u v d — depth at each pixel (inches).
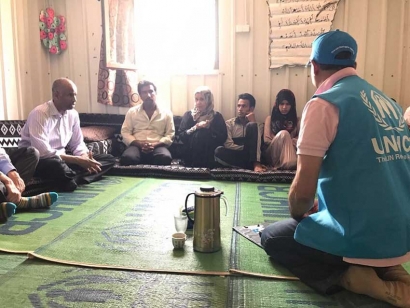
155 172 151.2
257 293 62.8
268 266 71.8
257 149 156.2
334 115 57.5
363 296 62.0
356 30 175.0
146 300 60.3
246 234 87.4
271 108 186.9
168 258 75.4
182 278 67.7
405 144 60.7
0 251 78.2
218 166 159.9
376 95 61.1
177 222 87.4
